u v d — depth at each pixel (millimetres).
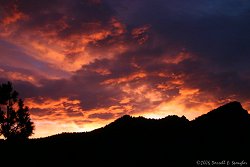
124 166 30453
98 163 31641
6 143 34812
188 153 33000
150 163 30844
